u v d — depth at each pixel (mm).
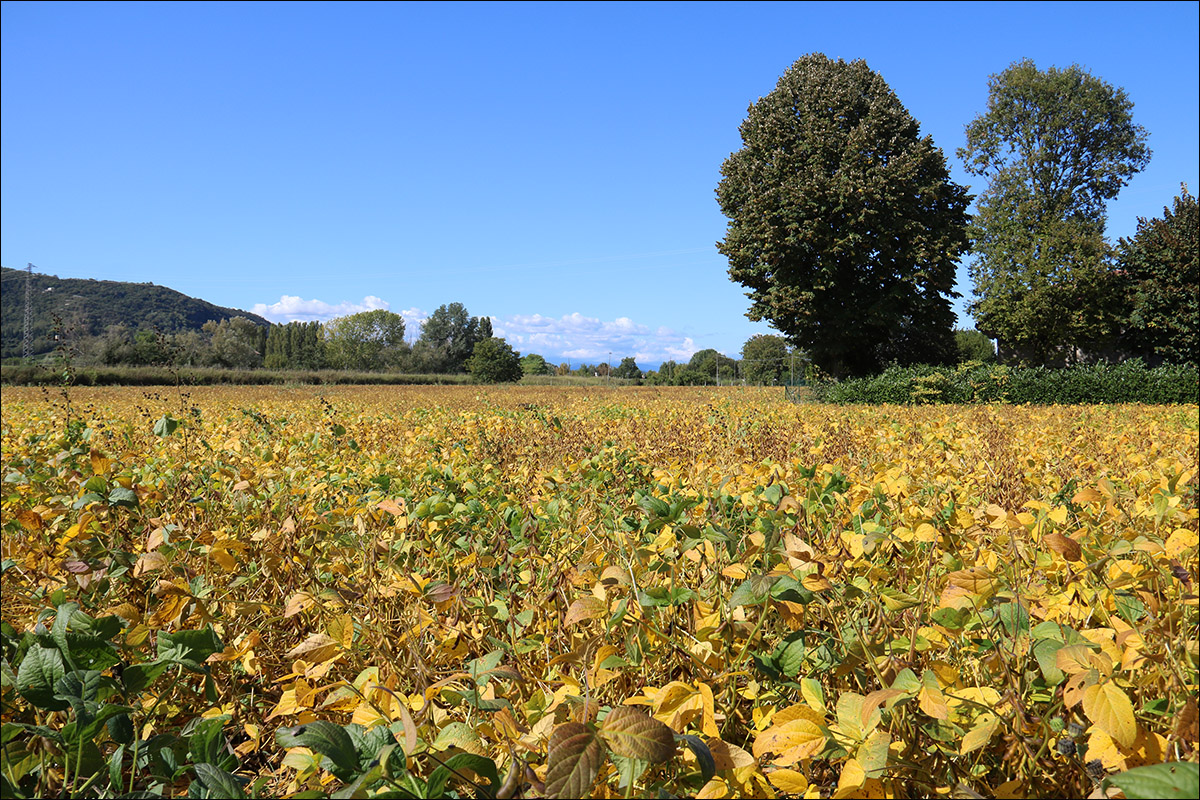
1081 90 44250
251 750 1896
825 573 2186
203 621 2127
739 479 3629
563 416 10867
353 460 5250
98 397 21625
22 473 4000
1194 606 1678
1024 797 1398
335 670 2072
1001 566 2162
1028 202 43875
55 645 1512
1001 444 5914
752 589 1697
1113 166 44625
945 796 1418
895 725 1516
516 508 3141
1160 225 38469
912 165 32625
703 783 1350
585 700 1435
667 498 3234
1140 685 1560
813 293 33125
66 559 2629
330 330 120125
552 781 1096
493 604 2240
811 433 7109
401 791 1179
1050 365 42906
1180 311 36812
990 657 1650
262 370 61219
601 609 1822
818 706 1520
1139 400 26219
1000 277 43281
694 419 9578
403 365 111812
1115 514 2557
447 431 7176
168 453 5324
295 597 2080
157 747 1514
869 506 2820
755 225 33906
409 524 2961
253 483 3674
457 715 1819
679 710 1413
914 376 27297
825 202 32656
